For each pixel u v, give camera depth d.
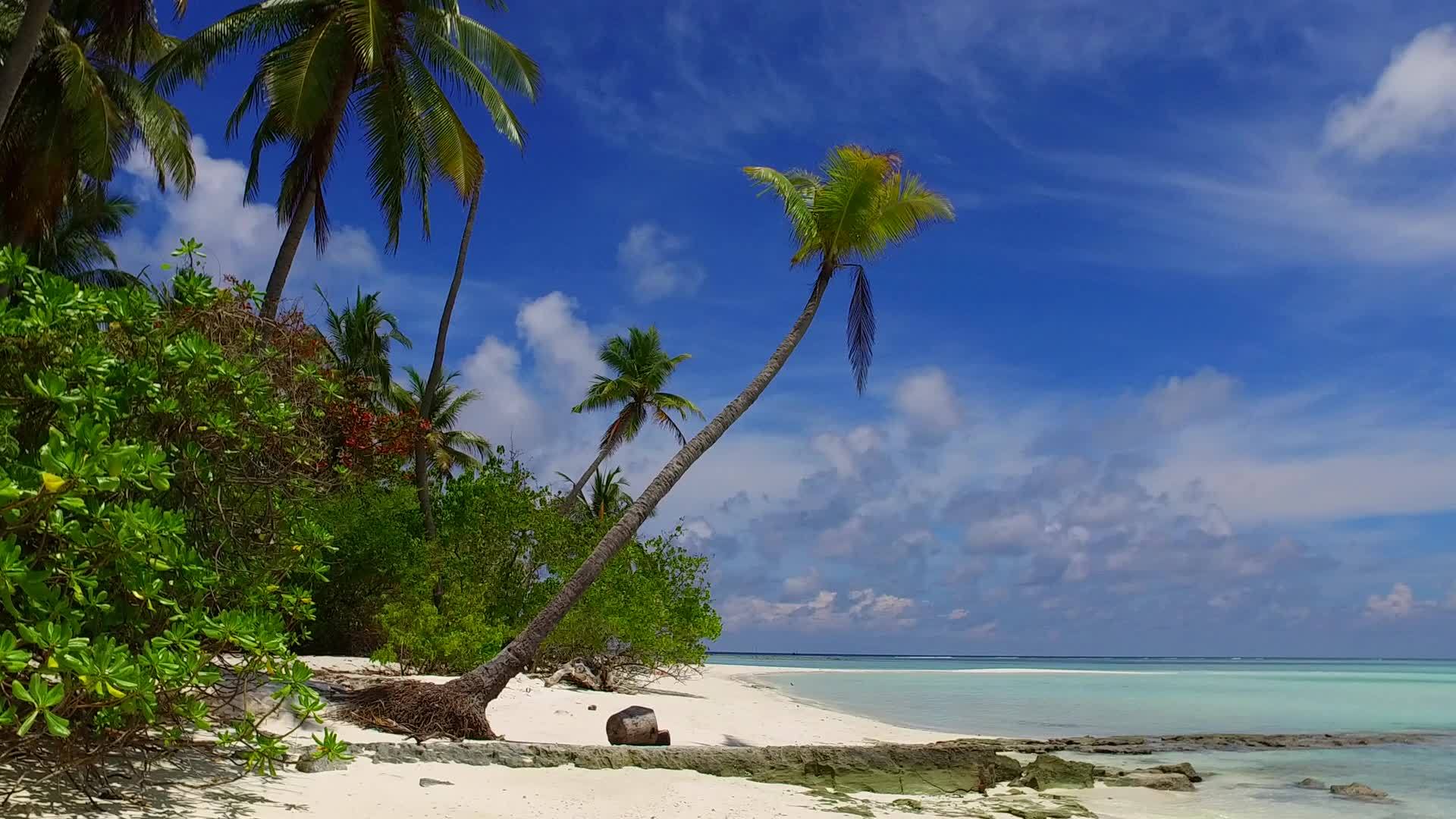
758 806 8.10
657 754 10.16
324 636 20.41
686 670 25.47
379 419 20.53
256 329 8.07
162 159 20.67
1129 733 19.70
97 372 5.48
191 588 5.86
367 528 19.66
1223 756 15.27
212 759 6.81
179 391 6.32
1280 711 27.73
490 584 19.67
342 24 17.81
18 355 5.55
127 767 6.05
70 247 26.48
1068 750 15.62
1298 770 13.60
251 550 7.07
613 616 18.08
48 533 4.68
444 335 26.31
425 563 18.92
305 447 7.84
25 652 4.20
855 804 8.73
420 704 10.41
